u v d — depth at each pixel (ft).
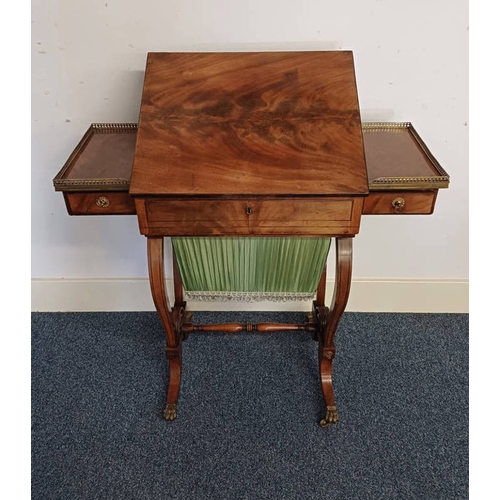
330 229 4.25
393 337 6.60
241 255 5.12
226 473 4.93
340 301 4.78
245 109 4.47
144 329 6.79
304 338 6.59
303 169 4.08
